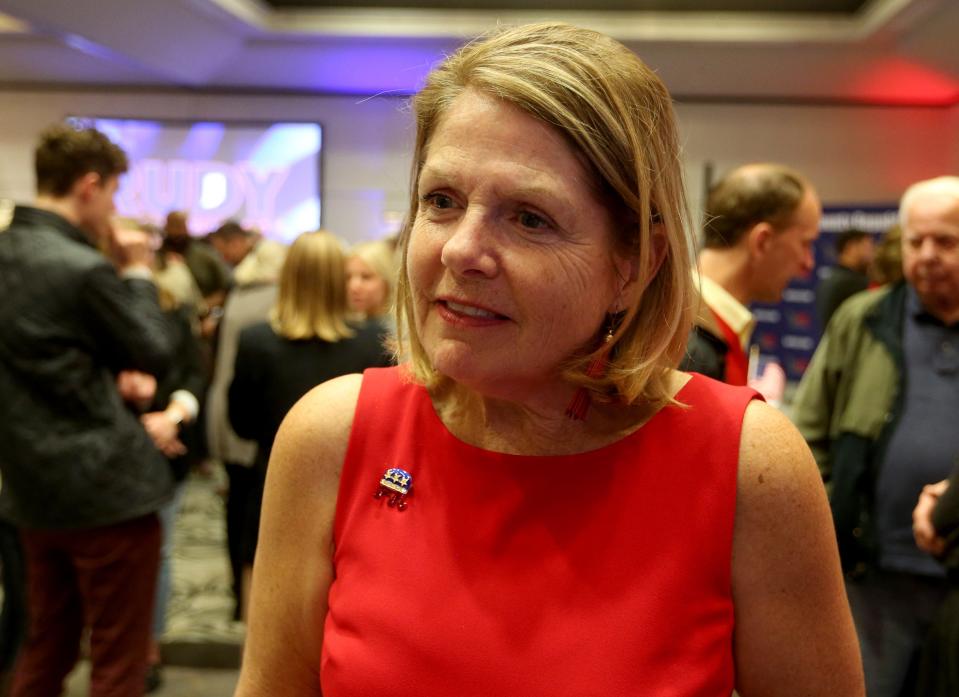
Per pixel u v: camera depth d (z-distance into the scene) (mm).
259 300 3443
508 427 828
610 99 715
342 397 881
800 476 794
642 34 7156
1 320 2062
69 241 2154
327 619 830
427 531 805
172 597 3744
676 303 787
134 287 2369
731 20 7156
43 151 2189
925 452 1998
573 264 720
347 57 8086
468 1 7109
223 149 8969
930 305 2062
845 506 2092
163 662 3201
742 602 792
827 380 2221
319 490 857
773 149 8680
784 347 7750
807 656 794
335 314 2498
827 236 7613
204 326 5566
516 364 731
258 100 8930
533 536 785
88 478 2113
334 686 785
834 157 8688
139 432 2240
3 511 2168
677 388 841
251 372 2500
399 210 8836
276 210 8953
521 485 801
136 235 2441
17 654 2443
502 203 713
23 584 2422
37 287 2072
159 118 8992
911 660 2049
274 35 7598
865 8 6965
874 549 2061
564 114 696
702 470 791
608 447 808
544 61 712
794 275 2051
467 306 730
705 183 8273
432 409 851
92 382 2141
